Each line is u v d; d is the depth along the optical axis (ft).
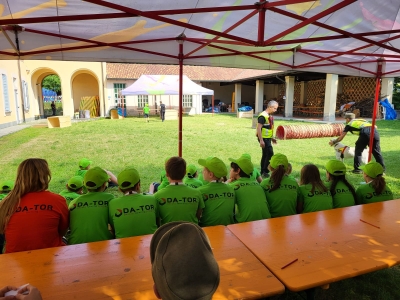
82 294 5.39
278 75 75.61
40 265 6.32
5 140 40.50
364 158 23.30
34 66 73.61
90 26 12.75
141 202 8.61
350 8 12.48
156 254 2.86
